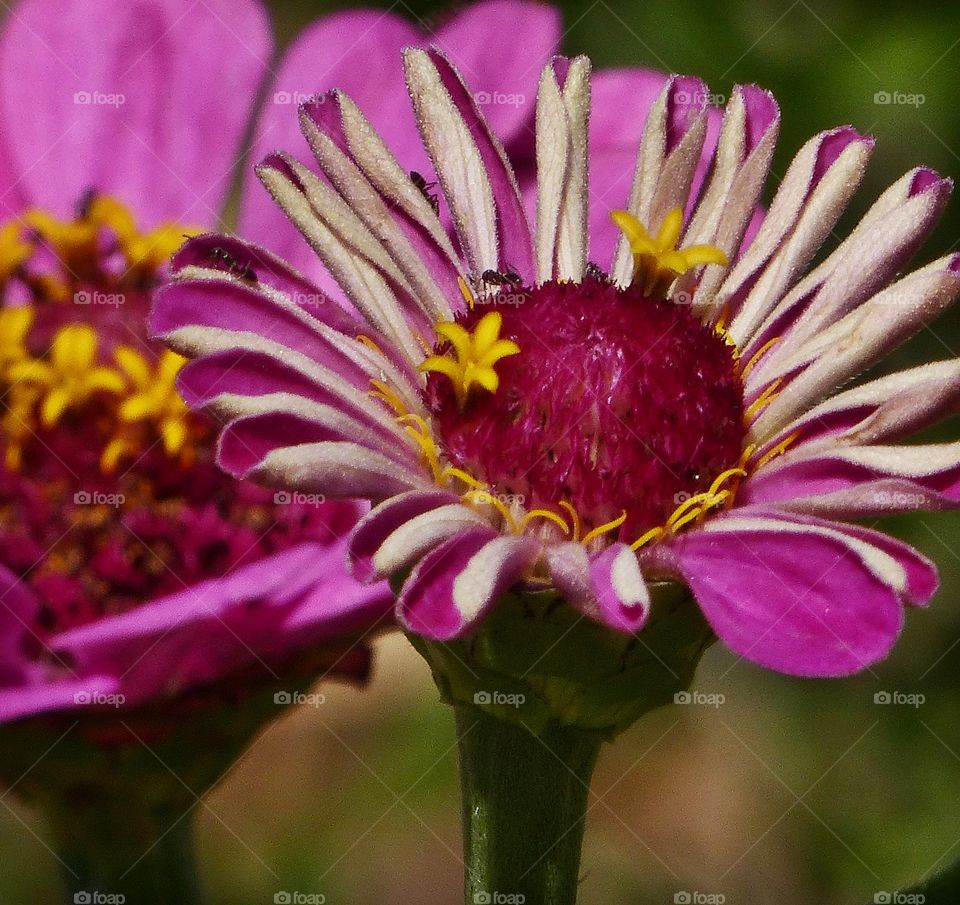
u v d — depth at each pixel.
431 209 0.25
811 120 0.34
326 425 0.24
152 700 0.25
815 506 0.24
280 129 0.29
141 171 0.29
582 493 0.24
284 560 0.25
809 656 0.23
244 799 0.37
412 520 0.23
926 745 0.35
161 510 0.26
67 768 0.25
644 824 0.37
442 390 0.25
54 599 0.26
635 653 0.24
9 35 0.29
